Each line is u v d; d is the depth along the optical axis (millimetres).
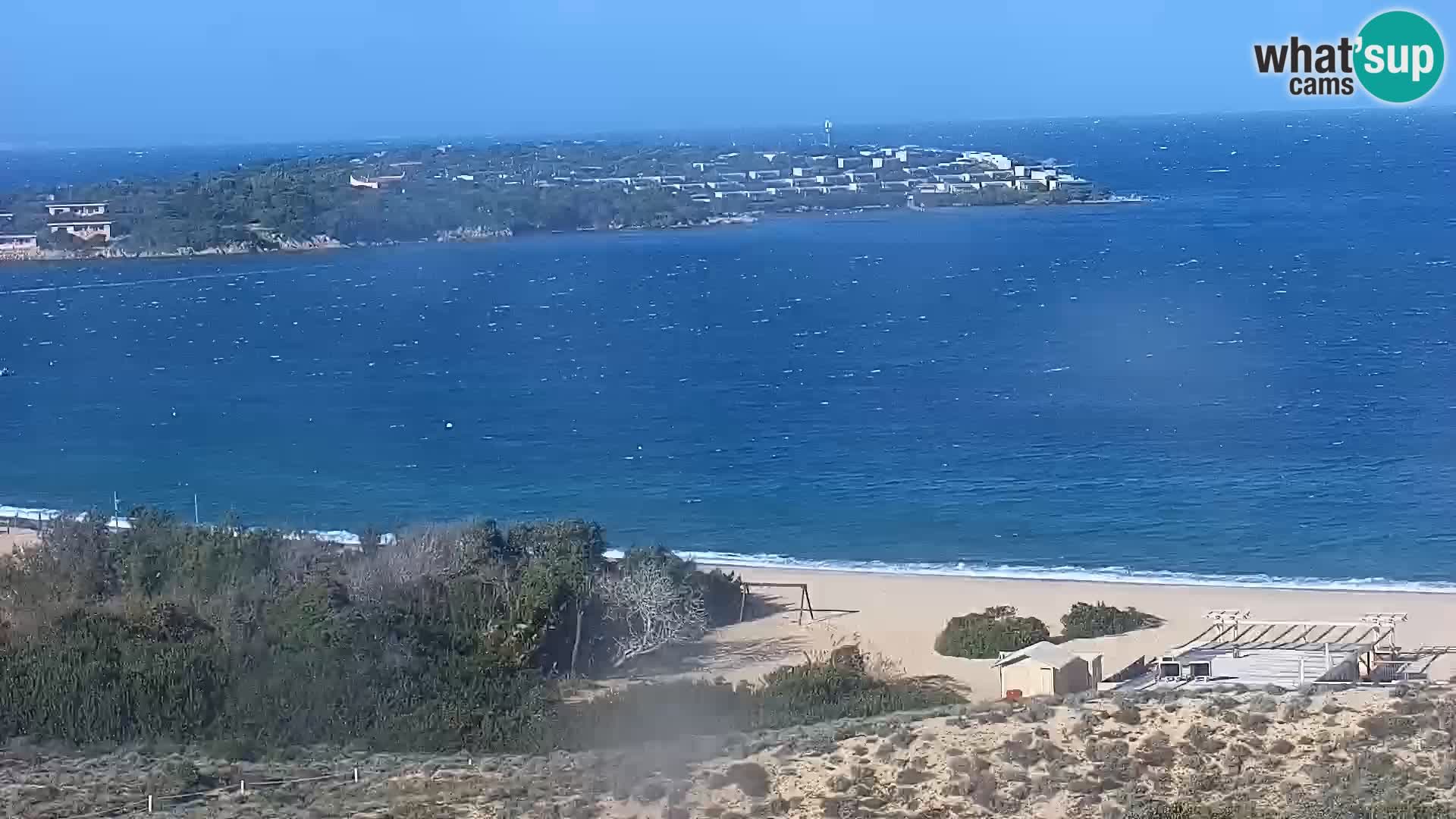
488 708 32250
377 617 35750
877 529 57625
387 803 24234
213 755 28891
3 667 32188
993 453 70188
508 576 40156
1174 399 81812
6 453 78188
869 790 23375
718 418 82188
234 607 37062
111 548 44750
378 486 69125
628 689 34938
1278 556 51906
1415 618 42000
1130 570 50500
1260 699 26203
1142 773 23359
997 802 22547
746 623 43688
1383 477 62906
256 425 85125
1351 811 20984
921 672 37906
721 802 23234
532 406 87875
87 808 24344
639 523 60125
